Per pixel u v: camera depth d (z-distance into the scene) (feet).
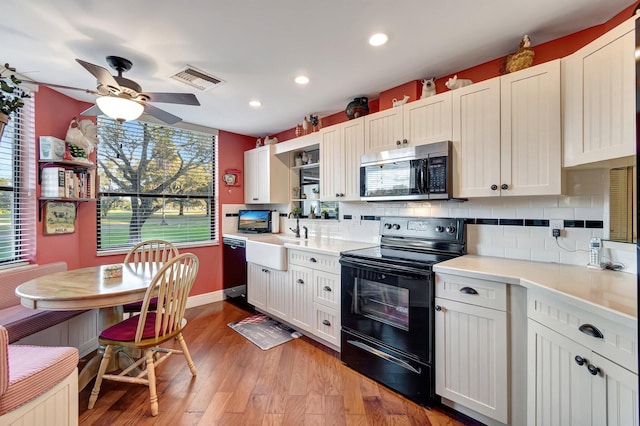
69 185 8.45
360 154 8.77
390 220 8.87
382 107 8.79
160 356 7.91
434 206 8.14
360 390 6.52
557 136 5.37
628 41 4.07
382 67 7.30
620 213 5.34
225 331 9.64
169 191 11.80
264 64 7.09
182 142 12.13
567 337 4.07
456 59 6.93
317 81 8.08
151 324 6.56
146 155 11.19
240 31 5.75
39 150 8.09
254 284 11.11
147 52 6.48
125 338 6.00
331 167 9.71
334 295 8.03
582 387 3.84
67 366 4.62
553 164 5.42
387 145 8.07
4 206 7.61
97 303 5.65
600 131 4.55
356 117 9.04
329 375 7.10
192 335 9.33
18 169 7.89
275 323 10.32
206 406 5.98
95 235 9.82
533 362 4.69
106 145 10.19
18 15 5.12
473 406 5.41
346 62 7.04
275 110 10.46
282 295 9.80
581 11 5.24
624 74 4.14
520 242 6.63
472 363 5.42
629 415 3.23
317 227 11.63
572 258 5.97
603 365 3.54
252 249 11.02
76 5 4.90
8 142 7.66
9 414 3.76
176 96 6.52
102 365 6.08
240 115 11.00
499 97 6.06
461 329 5.55
